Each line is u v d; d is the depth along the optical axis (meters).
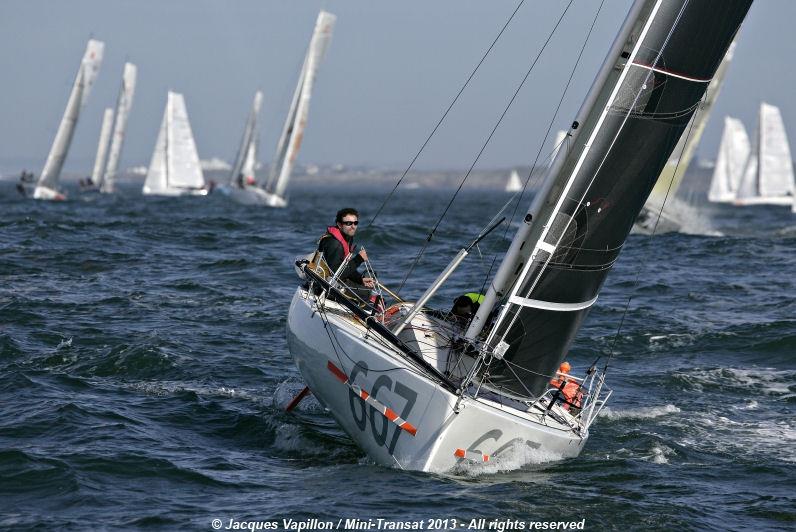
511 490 30.59
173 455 33.66
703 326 62.78
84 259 86.19
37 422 36.28
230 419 38.91
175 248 99.50
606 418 42.00
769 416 42.78
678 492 31.73
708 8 30.89
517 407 34.16
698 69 31.45
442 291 75.00
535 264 31.09
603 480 32.66
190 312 62.50
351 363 32.31
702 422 41.59
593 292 32.53
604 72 31.27
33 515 27.55
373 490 29.83
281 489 30.22
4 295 65.56
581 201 30.83
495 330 31.45
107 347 50.72
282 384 44.78
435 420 30.06
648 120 31.02
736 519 29.39
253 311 63.31
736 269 95.19
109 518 27.44
